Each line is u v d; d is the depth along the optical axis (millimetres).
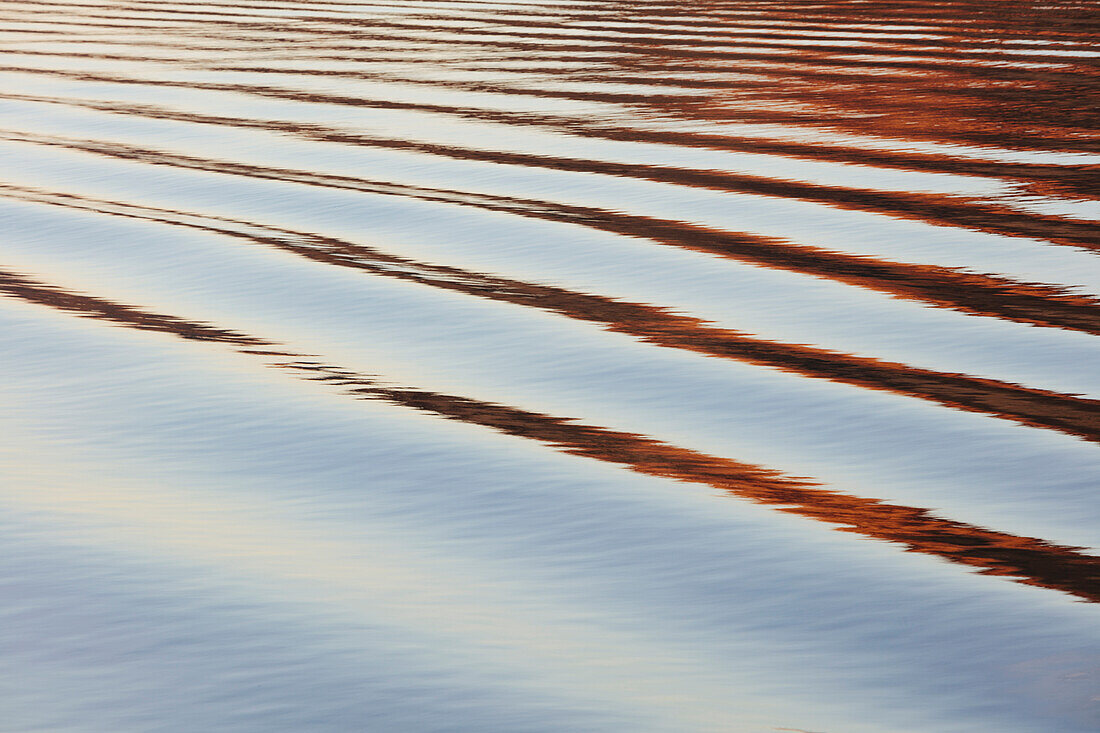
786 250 16703
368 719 8328
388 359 13828
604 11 35250
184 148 21906
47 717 8406
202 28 33344
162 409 12719
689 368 13500
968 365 13461
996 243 16766
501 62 28438
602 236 17312
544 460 11688
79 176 20438
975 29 31344
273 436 12172
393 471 11516
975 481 11234
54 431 12297
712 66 27531
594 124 22938
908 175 19625
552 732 8172
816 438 12055
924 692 8516
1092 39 29719
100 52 30156
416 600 9602
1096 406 12508
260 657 8953
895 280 15672
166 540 10438
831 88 25219
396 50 29953
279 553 10258
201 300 15492
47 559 10156
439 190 19391
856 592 9625
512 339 14250
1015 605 9422
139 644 9117
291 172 20406
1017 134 21719
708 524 10594
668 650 8984
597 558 10141
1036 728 8133
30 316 15000
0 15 35594
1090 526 10477
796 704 8406
